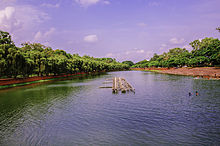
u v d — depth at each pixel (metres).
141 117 24.91
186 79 72.94
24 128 22.08
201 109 27.66
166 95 39.81
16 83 64.50
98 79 91.19
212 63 103.00
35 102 36.00
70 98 39.47
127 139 18.33
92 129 21.19
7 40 63.41
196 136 18.48
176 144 16.98
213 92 40.25
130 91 47.50
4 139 19.12
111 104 32.94
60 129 21.47
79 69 133.00
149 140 17.95
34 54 80.00
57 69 93.12
